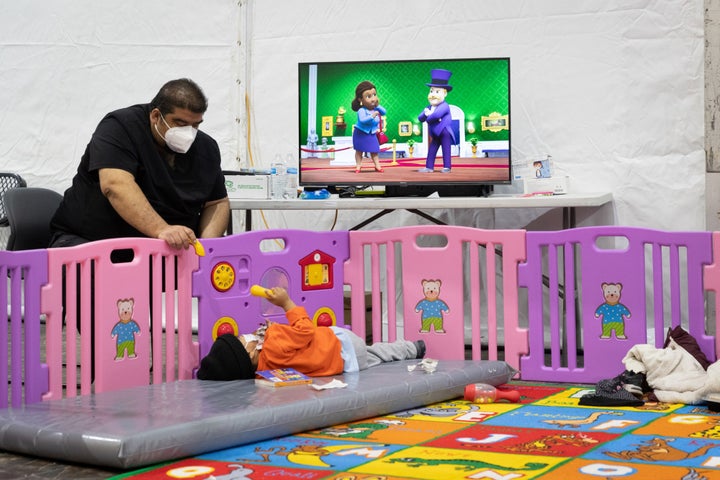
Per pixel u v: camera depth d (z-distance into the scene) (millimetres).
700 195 4566
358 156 4613
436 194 4770
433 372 3406
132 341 3328
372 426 2959
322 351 3381
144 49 5422
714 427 2828
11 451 2670
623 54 4664
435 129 4555
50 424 2615
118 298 3277
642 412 3096
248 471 2420
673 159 4605
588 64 4723
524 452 2545
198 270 3527
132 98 5461
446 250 3914
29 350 3059
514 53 4840
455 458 2490
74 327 3182
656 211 4637
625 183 4680
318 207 4320
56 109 5574
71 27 5527
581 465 2387
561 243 3777
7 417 2725
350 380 3258
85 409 2803
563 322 4438
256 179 4523
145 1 5402
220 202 3900
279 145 5230
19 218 3906
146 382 3379
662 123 4613
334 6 5109
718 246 3537
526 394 3506
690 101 4570
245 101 5270
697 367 3402
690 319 3600
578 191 4754
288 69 5199
